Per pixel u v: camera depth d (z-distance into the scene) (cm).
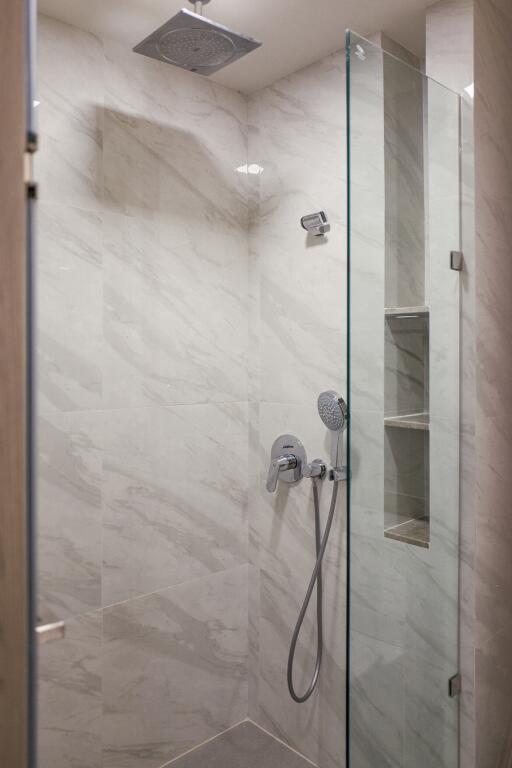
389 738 138
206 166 196
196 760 193
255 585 213
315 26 168
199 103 194
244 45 143
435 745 154
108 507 172
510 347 173
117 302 173
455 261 156
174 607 190
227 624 207
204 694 200
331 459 186
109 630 173
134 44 175
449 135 152
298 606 199
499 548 168
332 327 186
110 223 171
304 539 196
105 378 171
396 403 140
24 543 73
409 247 142
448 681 158
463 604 160
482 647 161
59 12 157
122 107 173
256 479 212
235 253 206
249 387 212
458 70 154
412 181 142
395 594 141
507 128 169
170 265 186
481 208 158
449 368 156
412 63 182
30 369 73
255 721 214
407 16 163
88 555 168
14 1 74
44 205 157
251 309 211
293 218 196
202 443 197
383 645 137
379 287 134
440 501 154
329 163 185
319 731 193
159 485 185
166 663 188
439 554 153
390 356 138
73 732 166
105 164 170
